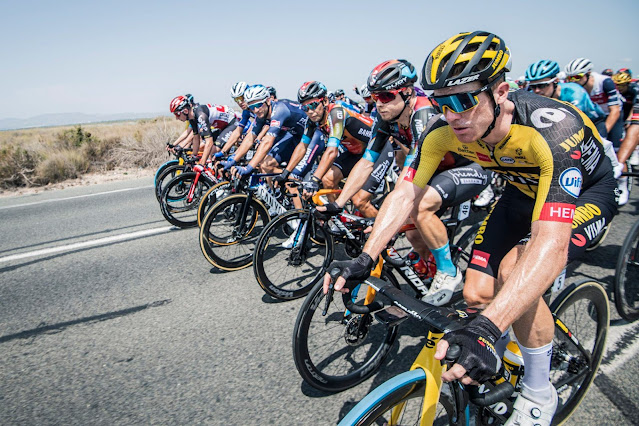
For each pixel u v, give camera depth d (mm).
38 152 9719
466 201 2592
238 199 3525
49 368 2271
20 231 5168
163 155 10562
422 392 1240
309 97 3232
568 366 1622
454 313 1307
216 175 4551
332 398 1933
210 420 1815
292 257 2904
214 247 3922
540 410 1342
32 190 8359
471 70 1054
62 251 4289
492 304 1025
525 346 1345
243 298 3008
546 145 1186
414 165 1587
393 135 2551
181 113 5238
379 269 2039
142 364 2266
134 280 3430
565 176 1149
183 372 2172
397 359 2189
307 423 1775
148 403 1945
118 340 2527
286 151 4543
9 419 1878
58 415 1895
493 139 1292
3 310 3002
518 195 1733
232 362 2236
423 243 2424
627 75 5102
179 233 4676
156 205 6109
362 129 3602
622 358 2055
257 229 4574
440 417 1392
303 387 2014
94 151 10883
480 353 907
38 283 3477
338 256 3564
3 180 8586
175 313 2832
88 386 2098
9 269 3852
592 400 1784
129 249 4223
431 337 1287
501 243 1673
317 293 1821
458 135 1199
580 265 3164
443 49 1139
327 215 2422
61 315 2885
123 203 6426
